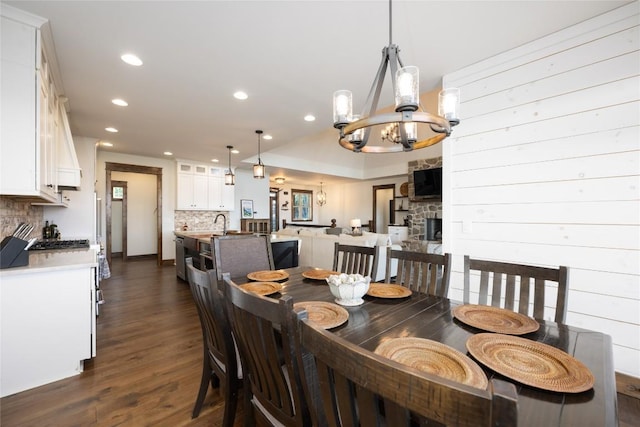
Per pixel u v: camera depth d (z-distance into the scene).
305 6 1.82
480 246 2.55
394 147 1.96
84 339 2.18
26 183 1.88
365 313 1.42
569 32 2.09
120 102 3.28
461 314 1.36
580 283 2.06
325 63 2.50
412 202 8.17
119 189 7.96
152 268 6.26
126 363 2.31
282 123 4.03
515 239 2.36
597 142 2.00
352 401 0.62
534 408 0.71
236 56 2.39
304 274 2.18
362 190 11.05
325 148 8.10
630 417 1.71
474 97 2.57
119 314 3.41
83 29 2.03
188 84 2.87
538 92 2.23
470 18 1.96
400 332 1.19
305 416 0.90
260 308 0.90
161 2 1.78
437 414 0.44
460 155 2.67
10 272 1.90
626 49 1.89
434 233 7.72
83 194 4.68
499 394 0.39
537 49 2.23
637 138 1.86
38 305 2.01
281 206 11.69
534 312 1.47
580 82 2.05
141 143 5.14
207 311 1.46
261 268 2.50
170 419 1.69
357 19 1.95
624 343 1.90
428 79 2.85
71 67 2.52
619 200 1.92
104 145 5.30
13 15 1.83
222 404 1.84
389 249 2.09
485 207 2.52
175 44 2.22
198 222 7.12
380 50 2.31
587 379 0.82
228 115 3.73
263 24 1.99
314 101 3.29
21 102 1.87
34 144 1.91
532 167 2.27
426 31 2.09
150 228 8.16
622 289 1.91
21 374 1.95
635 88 1.86
